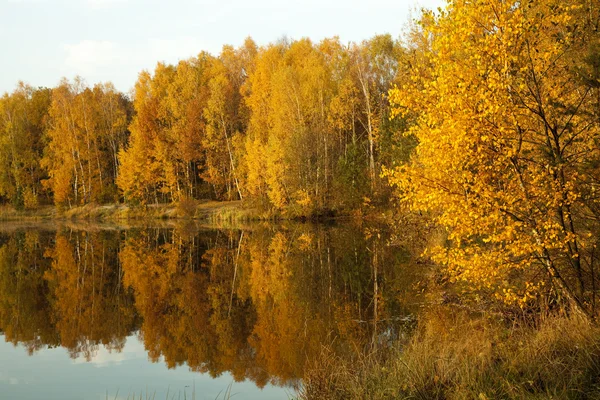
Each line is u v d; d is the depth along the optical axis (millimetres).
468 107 6660
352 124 37125
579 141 6367
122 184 48469
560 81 6770
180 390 8148
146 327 12477
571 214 6770
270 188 39625
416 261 16781
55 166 53438
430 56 7266
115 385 8500
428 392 5523
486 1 6457
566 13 6359
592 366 5113
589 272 7102
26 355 10367
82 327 12672
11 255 26094
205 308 14141
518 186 6879
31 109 62812
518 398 4844
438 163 7297
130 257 24547
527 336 6633
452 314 10047
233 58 60094
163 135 50125
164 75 56500
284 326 11617
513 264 6996
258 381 8414
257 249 24969
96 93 60031
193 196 51062
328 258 20531
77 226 42969
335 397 6191
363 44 40781
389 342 8820
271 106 41875
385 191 31469
